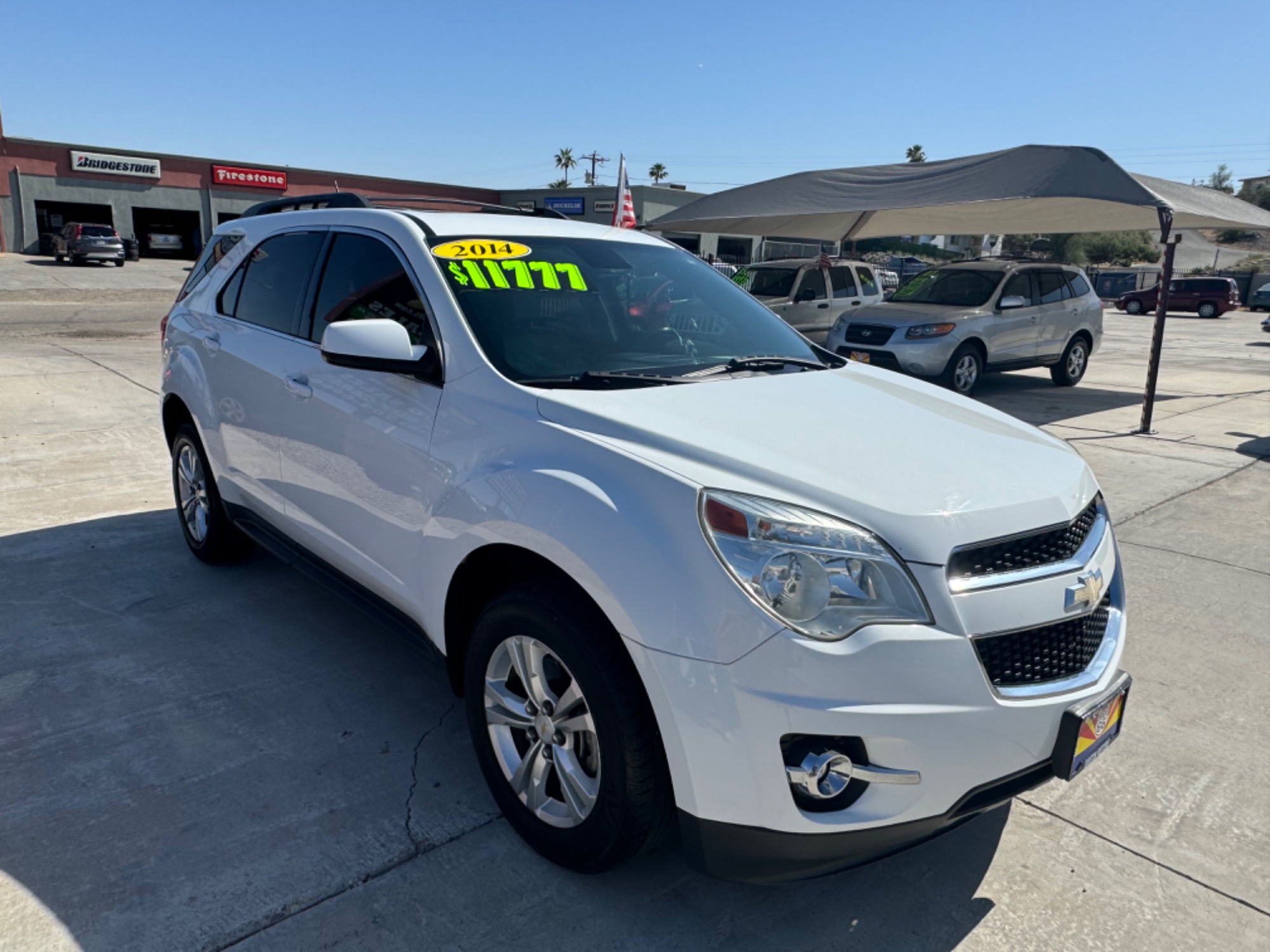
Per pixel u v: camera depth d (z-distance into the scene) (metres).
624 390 2.69
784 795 2.01
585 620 2.23
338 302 3.37
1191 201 9.98
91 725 3.10
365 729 3.16
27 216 37.06
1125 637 2.53
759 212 11.86
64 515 5.30
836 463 2.30
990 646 2.11
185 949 2.15
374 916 2.29
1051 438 2.98
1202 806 2.95
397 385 2.93
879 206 10.64
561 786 2.49
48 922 2.21
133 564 4.59
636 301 3.34
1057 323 12.66
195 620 3.96
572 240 3.54
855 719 1.96
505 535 2.39
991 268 12.19
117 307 21.95
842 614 2.01
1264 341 24.86
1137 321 33.69
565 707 2.35
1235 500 6.70
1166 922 2.41
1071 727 2.17
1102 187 8.94
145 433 7.44
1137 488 6.99
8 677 3.40
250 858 2.48
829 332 12.34
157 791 2.75
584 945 2.24
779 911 2.40
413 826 2.65
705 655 2.00
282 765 2.92
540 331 2.95
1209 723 3.47
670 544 2.07
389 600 3.04
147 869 2.41
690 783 2.06
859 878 2.55
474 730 2.68
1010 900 2.48
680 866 2.56
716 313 3.57
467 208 4.02
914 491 2.21
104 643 3.71
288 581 4.43
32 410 8.15
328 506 3.28
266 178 42.00
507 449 2.51
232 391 3.87
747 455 2.27
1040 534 2.25
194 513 4.57
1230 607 4.61
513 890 2.41
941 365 11.20
